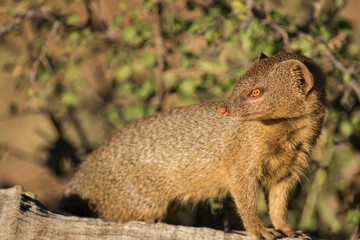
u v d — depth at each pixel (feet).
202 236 23.70
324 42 33.27
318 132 25.62
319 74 25.27
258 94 23.90
